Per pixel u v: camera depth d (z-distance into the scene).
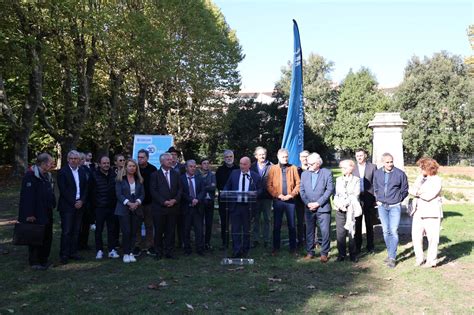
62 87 22.42
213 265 7.79
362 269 7.49
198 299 5.88
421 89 52.00
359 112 59.22
